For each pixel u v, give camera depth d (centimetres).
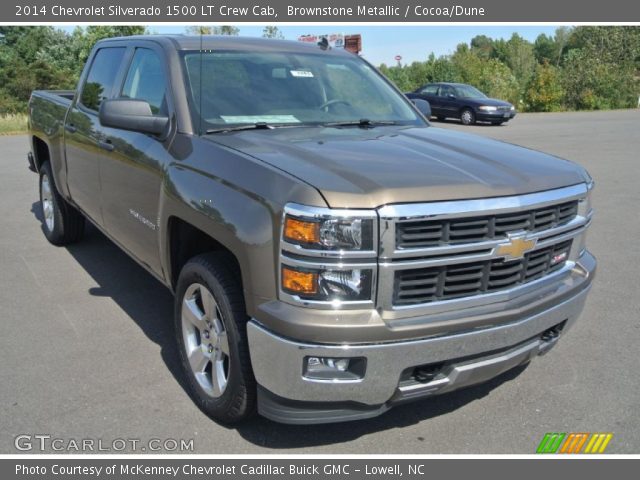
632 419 337
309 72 429
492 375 300
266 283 268
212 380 326
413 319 266
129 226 413
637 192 946
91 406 338
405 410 345
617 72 3741
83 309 468
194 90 373
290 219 257
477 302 282
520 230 290
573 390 365
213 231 296
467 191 272
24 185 952
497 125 2244
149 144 375
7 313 458
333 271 255
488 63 3925
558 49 8925
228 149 314
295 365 262
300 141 332
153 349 406
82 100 513
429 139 357
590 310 485
